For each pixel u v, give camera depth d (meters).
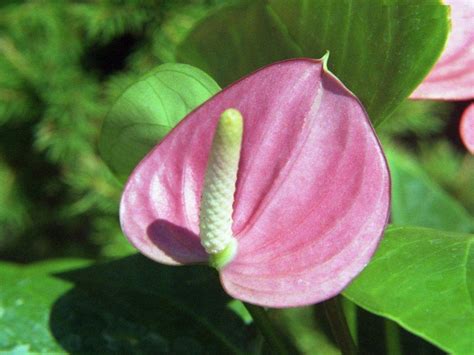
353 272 0.21
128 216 0.24
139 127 0.26
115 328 0.29
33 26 0.78
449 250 0.24
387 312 0.22
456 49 0.28
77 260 0.33
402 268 0.23
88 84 0.78
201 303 0.31
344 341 0.26
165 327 0.30
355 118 0.22
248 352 0.30
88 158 0.77
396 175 0.39
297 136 0.23
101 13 0.75
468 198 0.81
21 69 0.77
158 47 0.75
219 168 0.22
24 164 0.82
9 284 0.30
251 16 0.28
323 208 0.23
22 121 0.80
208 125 0.24
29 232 0.85
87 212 0.80
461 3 0.29
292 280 0.22
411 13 0.24
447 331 0.21
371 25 0.25
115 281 0.31
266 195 0.23
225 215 0.22
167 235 0.24
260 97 0.23
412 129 0.80
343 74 0.26
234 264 0.23
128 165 0.28
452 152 0.89
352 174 0.22
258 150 0.24
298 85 0.23
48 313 0.30
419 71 0.24
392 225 0.26
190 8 0.75
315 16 0.26
